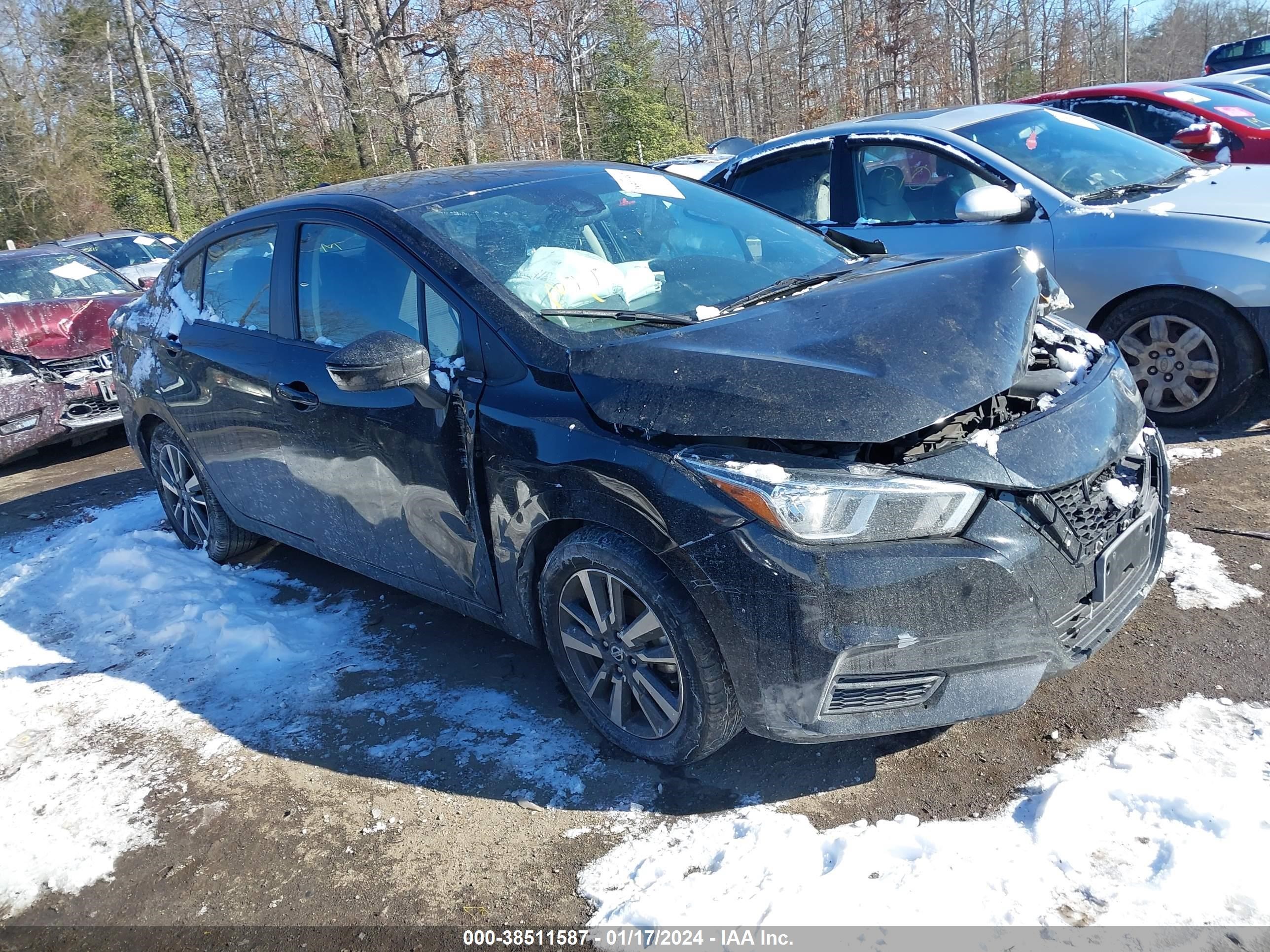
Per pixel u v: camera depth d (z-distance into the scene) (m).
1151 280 4.45
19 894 2.64
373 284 3.30
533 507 2.73
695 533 2.35
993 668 2.35
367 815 2.75
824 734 2.36
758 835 2.42
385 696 3.35
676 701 2.61
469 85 27.02
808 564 2.25
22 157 28.45
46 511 6.04
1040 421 2.50
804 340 2.59
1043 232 4.74
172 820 2.86
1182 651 2.93
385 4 23.05
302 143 31.02
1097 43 54.81
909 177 5.23
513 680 3.34
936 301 2.74
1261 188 4.61
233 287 4.07
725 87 46.34
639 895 2.29
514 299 2.96
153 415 4.66
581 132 35.66
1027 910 2.08
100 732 3.37
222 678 3.62
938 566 2.25
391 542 3.41
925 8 36.78
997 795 2.46
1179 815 2.26
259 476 3.97
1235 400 4.49
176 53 32.88
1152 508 2.75
